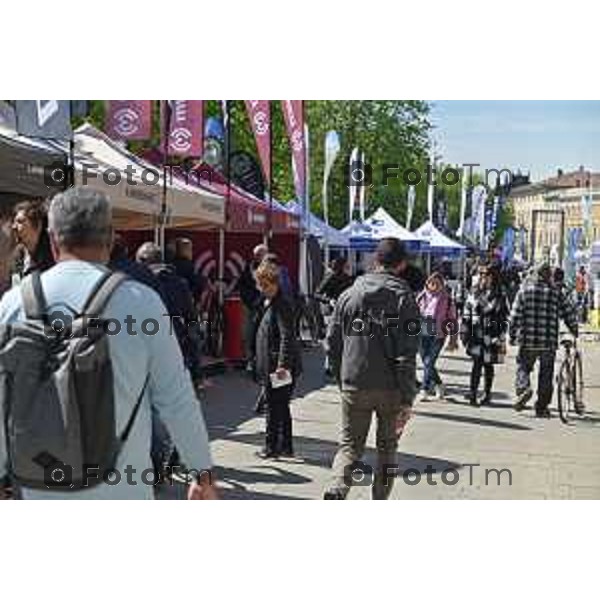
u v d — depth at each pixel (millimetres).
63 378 3113
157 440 6961
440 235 25984
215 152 16828
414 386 6504
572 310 12414
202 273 17703
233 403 12312
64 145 10594
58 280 3223
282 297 8867
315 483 7973
